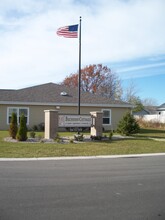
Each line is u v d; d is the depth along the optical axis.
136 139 21.92
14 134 20.45
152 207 6.75
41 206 6.72
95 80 66.19
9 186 8.55
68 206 6.75
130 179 9.70
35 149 16.39
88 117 21.77
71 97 33.62
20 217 6.00
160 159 14.71
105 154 16.11
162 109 65.38
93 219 5.94
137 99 67.19
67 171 11.03
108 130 32.78
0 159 13.85
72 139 20.50
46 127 20.78
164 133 29.86
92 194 7.79
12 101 30.44
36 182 9.09
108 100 34.59
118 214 6.25
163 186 8.77
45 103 31.45
